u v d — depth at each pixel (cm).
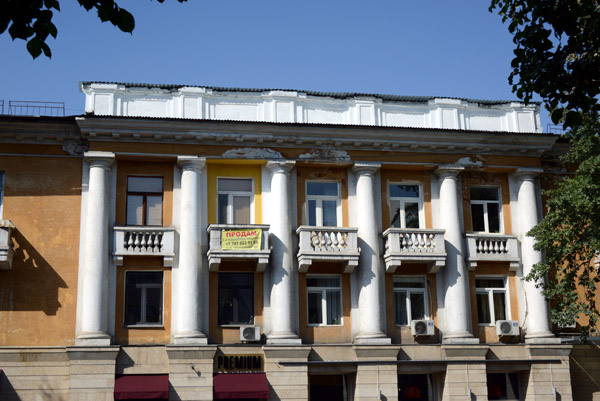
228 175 2875
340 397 2817
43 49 1064
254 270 2800
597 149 2533
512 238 2997
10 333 2603
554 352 2906
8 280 2644
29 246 2681
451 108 3073
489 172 3072
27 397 2562
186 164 2806
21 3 1020
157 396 2566
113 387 2578
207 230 2764
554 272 3000
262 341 2745
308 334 2798
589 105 1429
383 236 2905
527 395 2892
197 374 2642
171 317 2711
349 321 2838
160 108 2858
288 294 2762
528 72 1424
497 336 2931
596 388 2961
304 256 2766
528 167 3052
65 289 2667
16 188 2723
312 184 2948
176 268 2753
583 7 1377
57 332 2628
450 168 2975
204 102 2888
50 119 2720
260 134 2833
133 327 2681
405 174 3006
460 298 2884
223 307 2773
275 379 2695
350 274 2873
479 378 2834
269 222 2852
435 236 2889
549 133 3005
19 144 2756
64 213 2731
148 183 2830
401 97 3047
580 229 2545
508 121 3128
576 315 2620
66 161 2775
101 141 2750
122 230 2719
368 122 2986
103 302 2645
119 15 1054
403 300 2914
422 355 2830
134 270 2731
